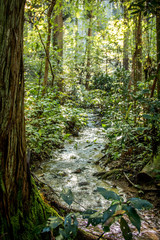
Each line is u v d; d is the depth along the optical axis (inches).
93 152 188.5
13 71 44.8
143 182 119.6
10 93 44.6
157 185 110.8
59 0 157.9
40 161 160.6
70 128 239.3
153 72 174.2
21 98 49.8
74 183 129.0
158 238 74.8
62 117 175.2
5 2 41.7
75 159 171.8
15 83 46.0
